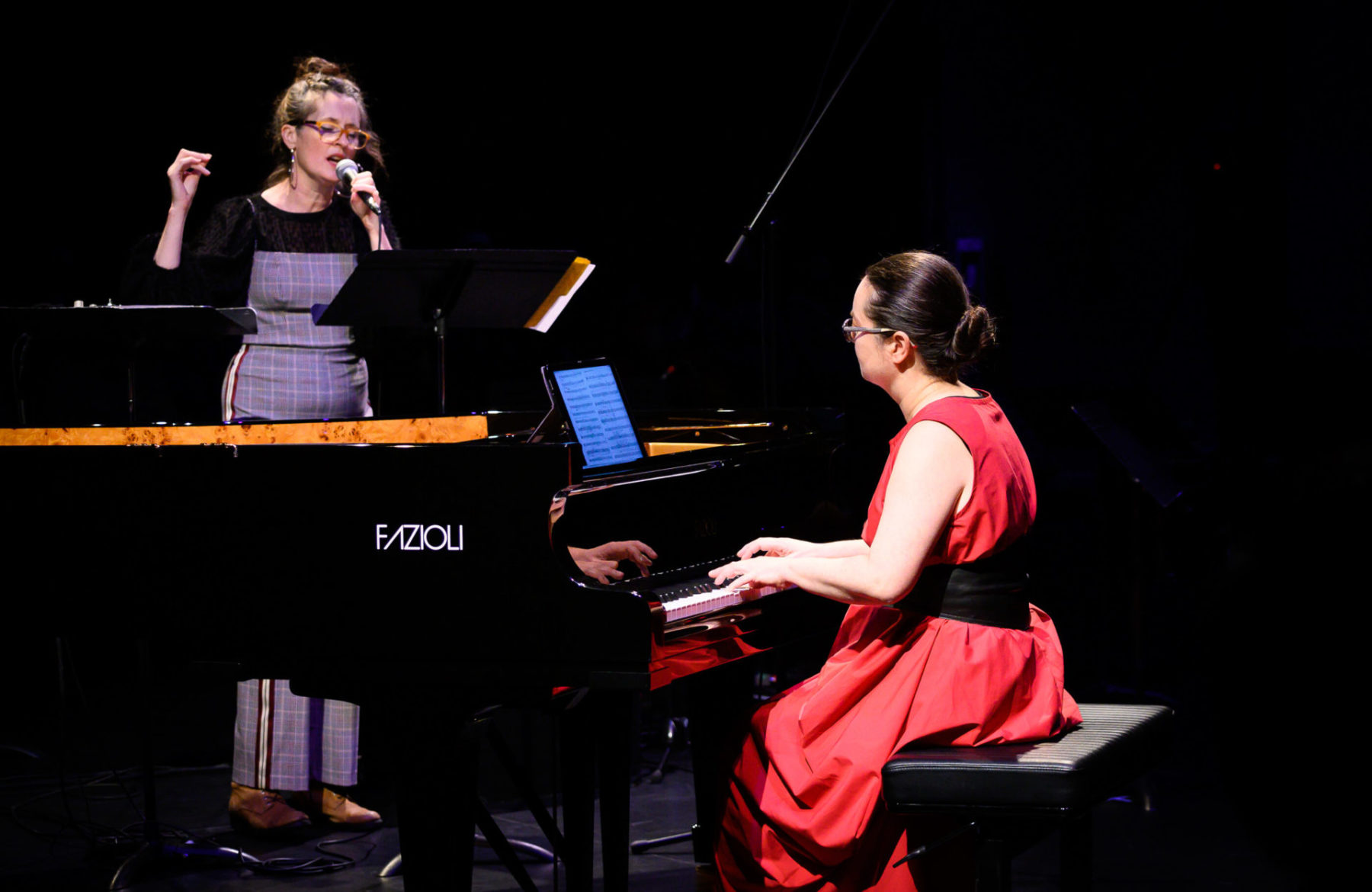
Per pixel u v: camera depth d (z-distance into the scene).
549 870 3.88
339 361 4.09
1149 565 5.83
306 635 2.74
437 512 2.64
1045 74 9.90
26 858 4.06
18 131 8.37
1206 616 6.96
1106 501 5.80
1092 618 7.15
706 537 3.29
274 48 8.70
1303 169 8.56
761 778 2.83
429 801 2.67
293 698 4.12
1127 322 10.05
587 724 2.99
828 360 6.54
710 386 6.57
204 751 5.36
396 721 2.69
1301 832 4.07
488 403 7.23
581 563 2.82
